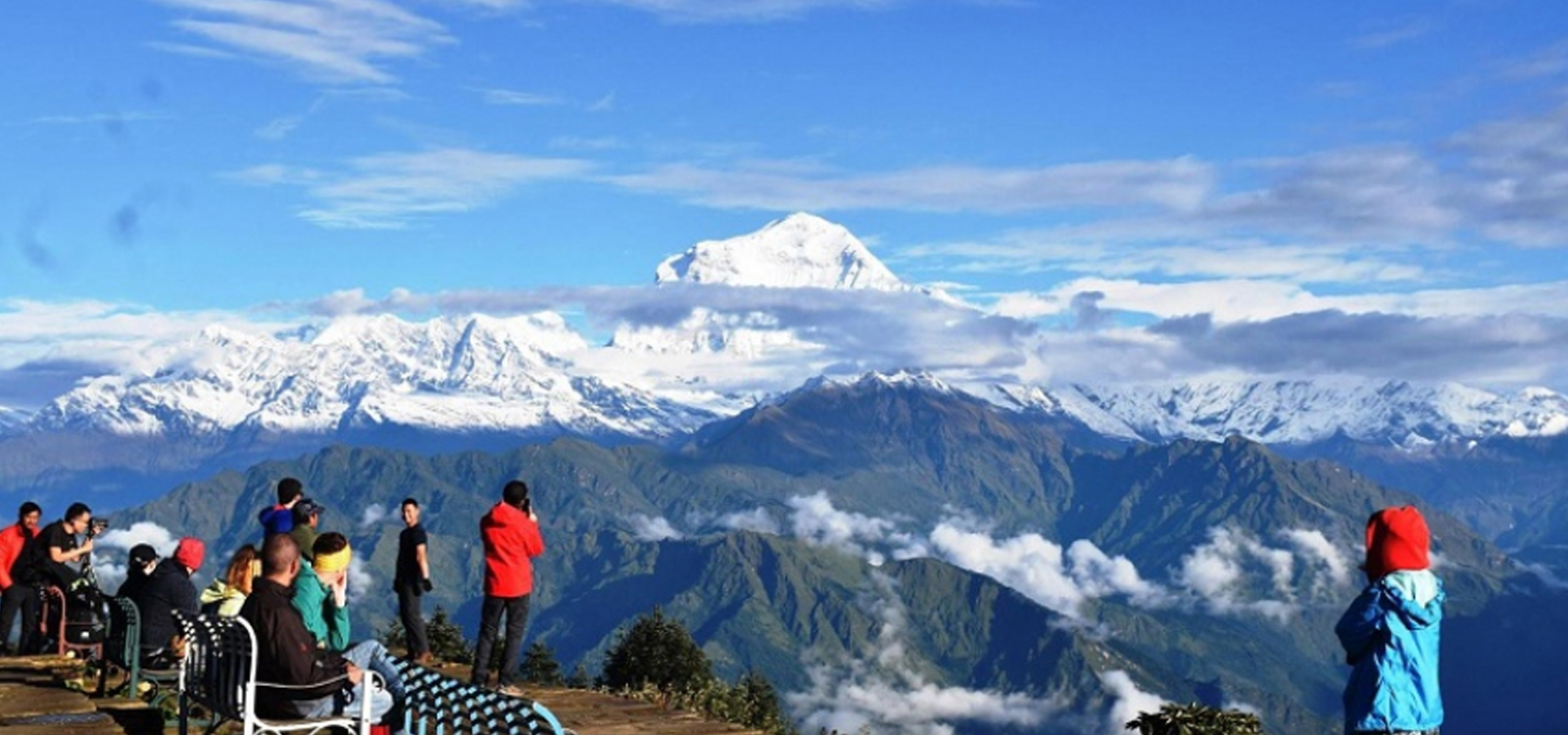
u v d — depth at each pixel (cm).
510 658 1953
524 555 1961
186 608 1930
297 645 1230
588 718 1877
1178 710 1853
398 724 1246
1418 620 1104
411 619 2277
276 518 2086
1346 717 1132
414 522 2281
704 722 1872
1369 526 1139
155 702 1784
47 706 1808
